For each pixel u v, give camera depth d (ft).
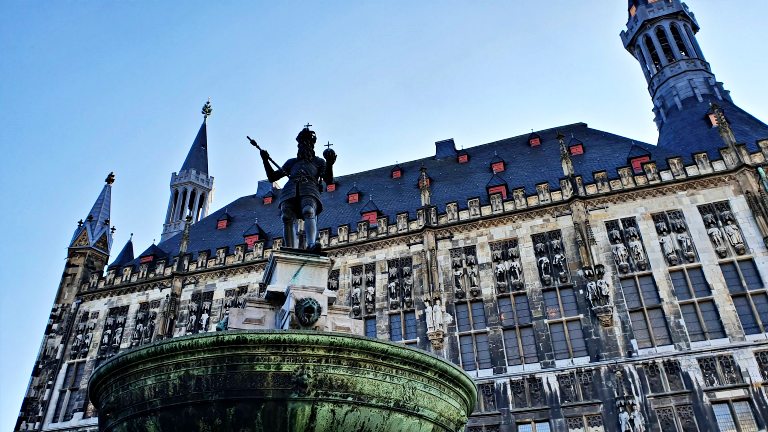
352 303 113.70
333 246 120.88
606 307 96.02
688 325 93.30
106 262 144.66
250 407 25.14
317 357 26.04
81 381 122.01
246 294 123.34
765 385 84.38
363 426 26.35
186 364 26.03
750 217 99.14
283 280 38.91
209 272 128.36
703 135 119.03
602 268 99.81
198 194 200.13
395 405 27.12
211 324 120.78
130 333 125.80
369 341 26.61
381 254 117.60
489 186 120.78
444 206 124.67
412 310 109.29
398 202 133.69
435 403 28.89
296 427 25.34
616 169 111.55
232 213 159.53
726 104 129.80
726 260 96.94
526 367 96.68
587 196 109.09
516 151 141.38
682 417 85.05
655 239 102.22
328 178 45.88
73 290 135.54
